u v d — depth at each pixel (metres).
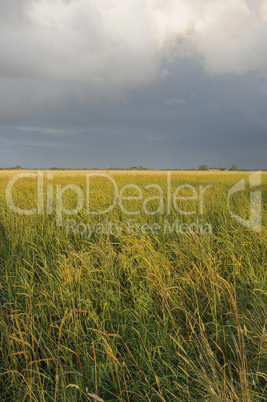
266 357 2.16
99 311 2.90
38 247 4.26
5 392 2.01
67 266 3.22
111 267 3.45
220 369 1.97
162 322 2.58
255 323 2.55
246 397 1.72
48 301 2.75
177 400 1.86
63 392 1.86
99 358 2.25
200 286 3.12
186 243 4.20
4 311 2.77
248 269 3.58
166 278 3.29
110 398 1.97
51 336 2.47
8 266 3.68
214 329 2.61
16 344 2.28
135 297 3.03
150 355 2.17
